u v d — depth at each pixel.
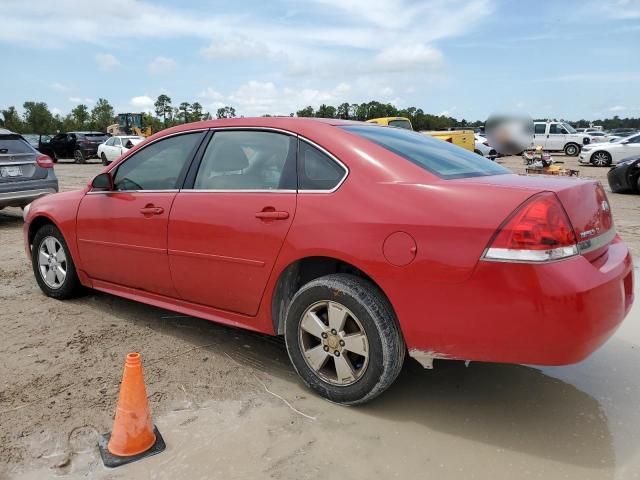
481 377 3.46
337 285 2.95
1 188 8.66
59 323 4.34
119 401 2.62
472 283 2.55
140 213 3.92
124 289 4.27
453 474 2.49
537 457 2.61
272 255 3.18
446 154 3.41
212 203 3.50
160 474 2.49
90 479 2.46
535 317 2.45
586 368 3.58
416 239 2.68
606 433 2.82
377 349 2.84
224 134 3.68
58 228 4.69
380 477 2.47
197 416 2.97
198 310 3.76
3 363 3.59
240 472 2.50
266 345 3.94
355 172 3.00
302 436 2.79
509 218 2.50
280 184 3.26
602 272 2.58
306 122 3.37
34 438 2.75
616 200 11.56
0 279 5.67
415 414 3.01
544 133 28.92
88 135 28.97
